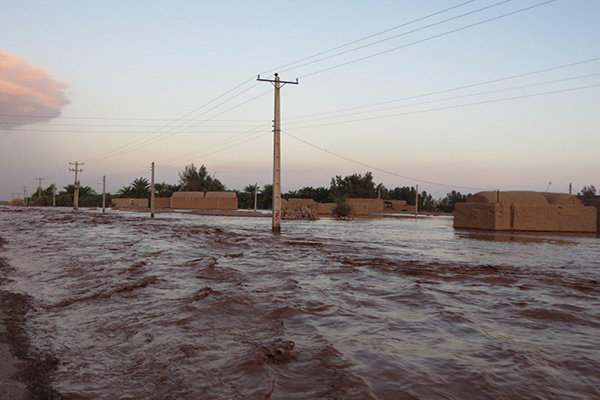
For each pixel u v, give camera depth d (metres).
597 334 6.26
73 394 4.06
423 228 32.69
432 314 7.23
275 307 7.45
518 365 4.93
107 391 4.15
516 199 30.88
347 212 56.59
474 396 4.09
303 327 6.36
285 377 4.47
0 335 5.80
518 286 9.91
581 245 20.45
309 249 17.02
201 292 8.46
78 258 13.45
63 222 33.88
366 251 16.59
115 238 20.61
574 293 9.16
